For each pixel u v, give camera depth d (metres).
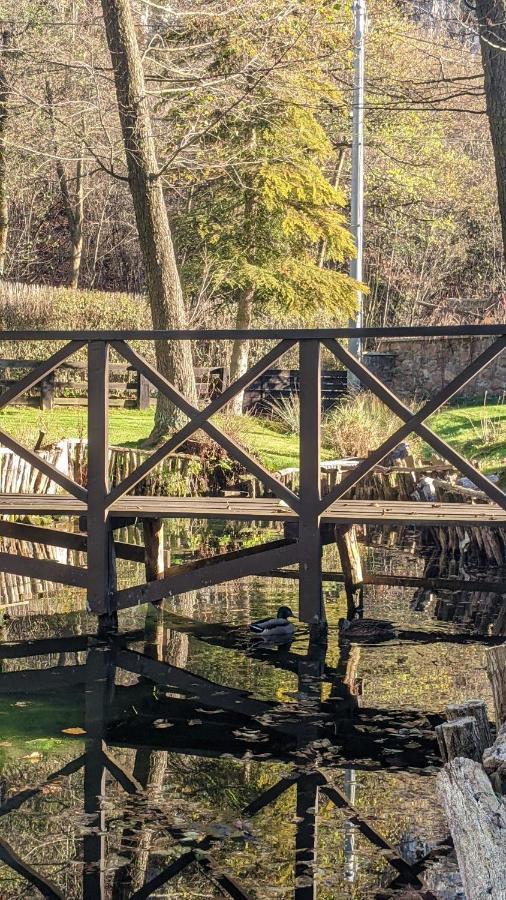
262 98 19.28
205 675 7.78
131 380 22.45
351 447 17.70
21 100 19.69
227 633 9.03
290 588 11.09
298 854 4.89
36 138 21.70
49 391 20.11
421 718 6.76
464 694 7.22
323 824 5.21
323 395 23.31
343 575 11.25
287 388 23.47
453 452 8.27
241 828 5.15
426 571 11.75
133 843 5.01
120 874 4.70
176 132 20.05
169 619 9.52
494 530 12.29
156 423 16.03
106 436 8.83
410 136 32.75
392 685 7.46
